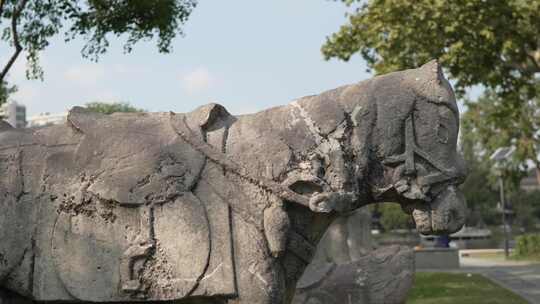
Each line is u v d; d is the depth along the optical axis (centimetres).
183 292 324
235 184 329
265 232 322
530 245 1986
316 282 614
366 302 614
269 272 321
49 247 342
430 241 2592
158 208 331
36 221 345
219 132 339
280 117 339
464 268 1677
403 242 2570
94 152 344
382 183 331
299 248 330
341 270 618
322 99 339
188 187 330
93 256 336
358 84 341
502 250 2494
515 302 984
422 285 1230
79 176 343
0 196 350
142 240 329
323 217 334
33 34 954
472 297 1045
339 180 325
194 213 327
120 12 954
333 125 331
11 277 346
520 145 2155
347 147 329
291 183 324
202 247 325
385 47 1170
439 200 332
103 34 969
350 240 641
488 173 3653
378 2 1159
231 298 323
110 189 335
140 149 340
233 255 323
